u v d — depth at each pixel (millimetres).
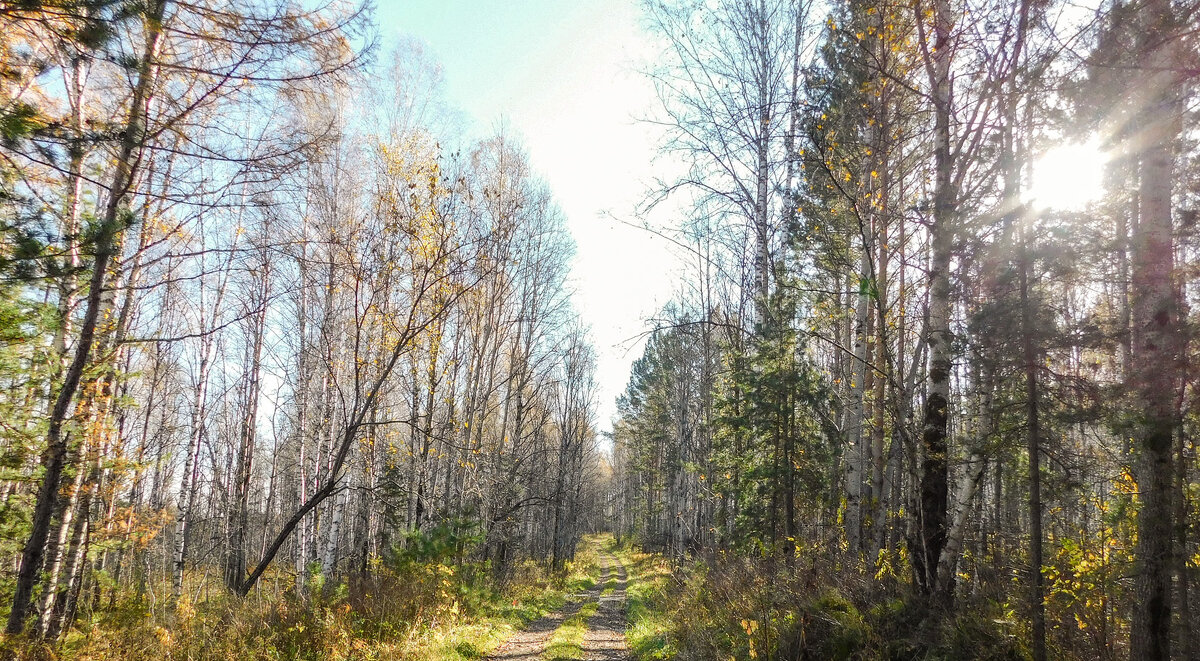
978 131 6965
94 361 8094
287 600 10195
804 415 12883
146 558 15477
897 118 9266
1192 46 5664
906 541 7918
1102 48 6086
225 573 19875
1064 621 6520
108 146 5348
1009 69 6660
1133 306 6078
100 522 10781
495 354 20281
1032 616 5996
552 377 31156
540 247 23156
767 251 13062
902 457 10719
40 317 7234
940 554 7250
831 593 8250
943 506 7332
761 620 8430
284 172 6465
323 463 16797
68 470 8398
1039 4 6281
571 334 31938
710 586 11891
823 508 13742
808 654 7117
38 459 7969
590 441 46000
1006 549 8852
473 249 15984
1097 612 6445
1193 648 5414
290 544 24312
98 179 6730
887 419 11117
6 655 6324
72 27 4516
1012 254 6301
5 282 5137
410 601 11367
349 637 9070
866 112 9609
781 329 12336
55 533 8648
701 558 16297
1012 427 6410
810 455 12891
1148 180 6090
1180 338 5488
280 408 20391
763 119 12688
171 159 7238
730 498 16281
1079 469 6375
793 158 12281
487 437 23859
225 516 20828
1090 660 6102
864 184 10391
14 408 7668
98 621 8844
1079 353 6547
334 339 15609
